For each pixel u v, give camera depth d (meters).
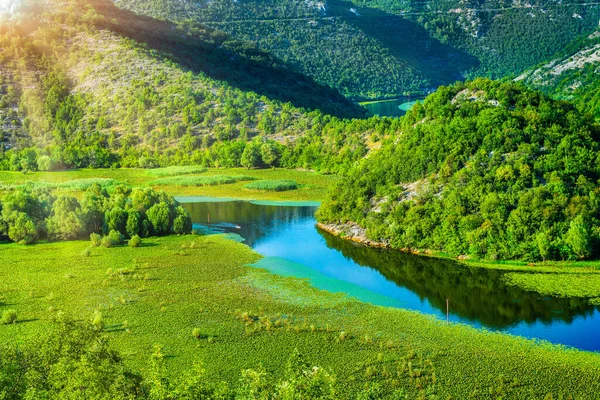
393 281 103.12
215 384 64.38
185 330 80.69
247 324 82.56
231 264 113.25
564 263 105.31
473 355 72.38
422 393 62.81
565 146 117.69
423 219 120.56
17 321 84.00
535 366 69.44
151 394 47.22
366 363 70.12
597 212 109.44
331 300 93.25
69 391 45.91
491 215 112.88
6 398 46.88
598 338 77.12
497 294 94.19
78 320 83.31
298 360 52.75
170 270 109.00
